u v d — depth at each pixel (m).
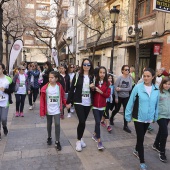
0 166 3.79
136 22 7.84
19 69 7.20
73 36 32.78
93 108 4.63
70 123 6.54
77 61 31.81
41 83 8.86
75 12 31.73
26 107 8.97
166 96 4.26
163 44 11.66
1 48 10.63
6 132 5.35
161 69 8.03
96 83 4.52
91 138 5.24
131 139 5.27
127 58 15.94
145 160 4.16
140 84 3.91
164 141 4.16
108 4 18.84
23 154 4.27
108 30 18.11
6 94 5.09
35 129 5.87
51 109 4.49
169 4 8.80
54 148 4.58
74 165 3.88
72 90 4.52
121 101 6.12
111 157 4.24
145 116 3.80
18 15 22.58
